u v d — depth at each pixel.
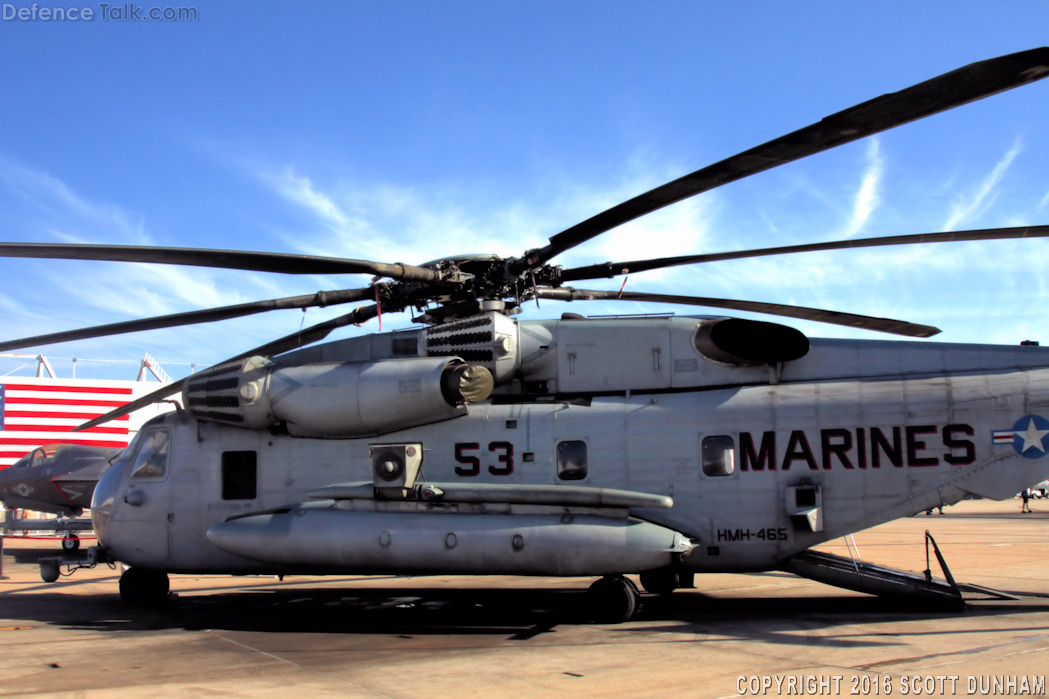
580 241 7.80
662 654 6.91
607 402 9.48
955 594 8.80
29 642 7.96
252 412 9.92
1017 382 8.70
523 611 9.82
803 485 8.78
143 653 7.34
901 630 7.88
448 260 9.12
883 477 8.70
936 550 9.24
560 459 9.30
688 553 8.54
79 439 38.84
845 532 8.70
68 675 6.42
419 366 9.41
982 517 32.12
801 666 6.34
